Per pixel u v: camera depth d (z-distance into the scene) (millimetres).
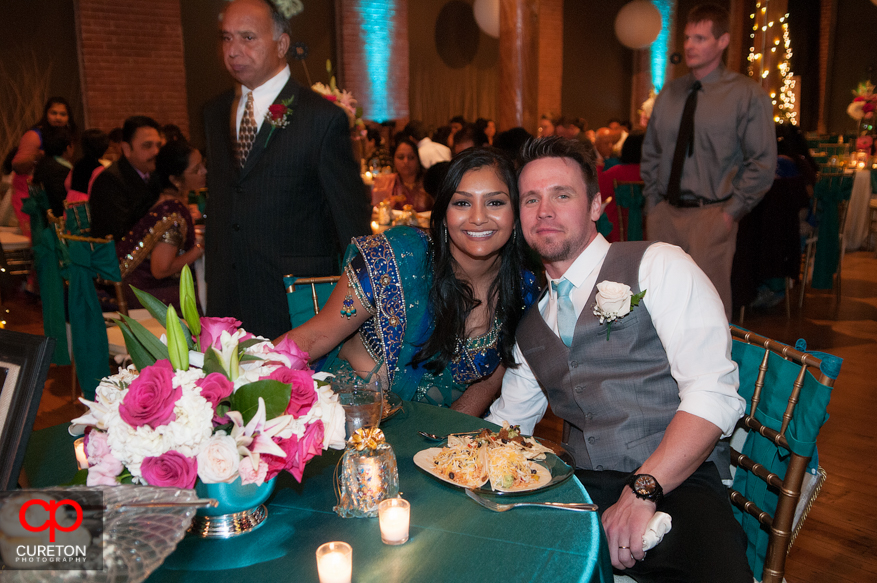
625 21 10938
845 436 3168
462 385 1935
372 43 9141
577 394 1641
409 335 1855
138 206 3258
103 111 7289
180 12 7680
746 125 3273
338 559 878
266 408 946
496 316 1854
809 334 4723
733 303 4711
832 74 13523
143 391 892
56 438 1384
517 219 1766
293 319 2156
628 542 1319
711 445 1424
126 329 1008
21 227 5273
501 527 1044
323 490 1176
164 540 724
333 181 2436
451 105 10469
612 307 1508
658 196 3666
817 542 2350
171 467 892
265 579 920
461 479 1186
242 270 2492
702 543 1315
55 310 3326
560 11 11164
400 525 992
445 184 1713
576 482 1198
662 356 1592
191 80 7945
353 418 1245
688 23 3369
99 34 7156
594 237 1667
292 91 2445
